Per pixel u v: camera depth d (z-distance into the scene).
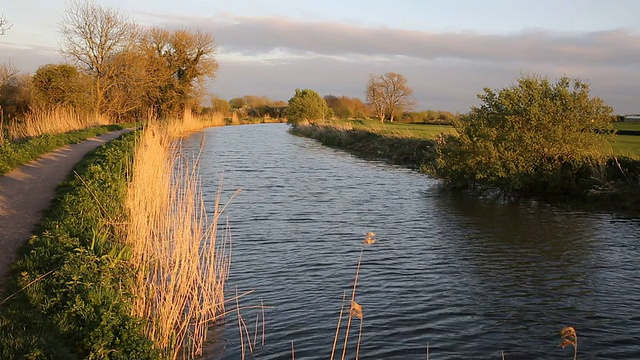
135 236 11.65
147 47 62.84
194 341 8.39
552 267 12.69
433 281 11.66
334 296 10.70
